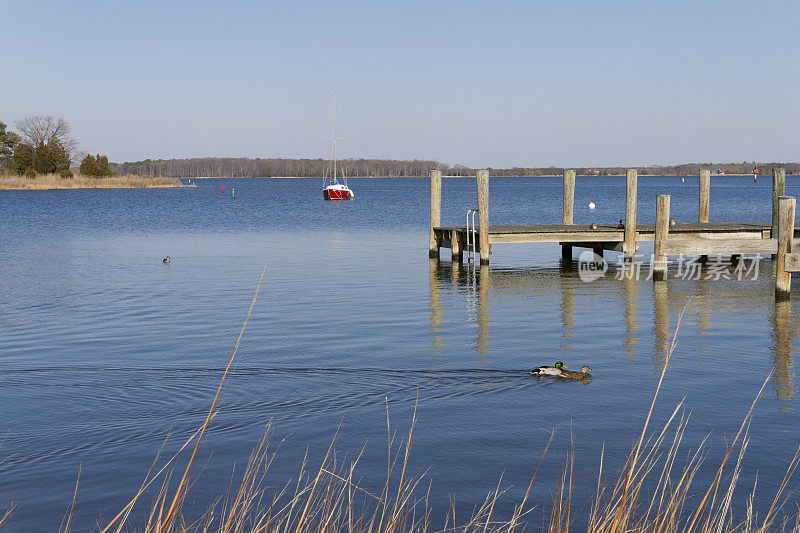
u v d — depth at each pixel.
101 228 45.34
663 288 21.84
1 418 10.63
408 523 7.66
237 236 39.44
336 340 15.17
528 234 26.08
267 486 8.55
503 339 15.27
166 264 27.45
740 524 7.55
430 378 12.55
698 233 26.72
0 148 151.38
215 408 11.08
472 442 9.80
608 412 10.89
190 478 8.75
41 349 14.46
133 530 7.52
